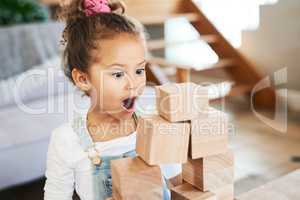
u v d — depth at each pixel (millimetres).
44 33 2729
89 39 624
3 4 2865
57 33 2785
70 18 679
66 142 703
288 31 3201
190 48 4094
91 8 668
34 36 2672
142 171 506
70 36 664
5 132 1705
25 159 1629
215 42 3578
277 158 2293
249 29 3549
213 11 3904
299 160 2256
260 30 3445
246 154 2354
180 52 4184
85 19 651
